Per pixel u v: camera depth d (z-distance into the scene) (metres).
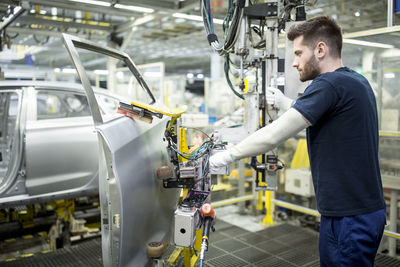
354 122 1.37
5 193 3.09
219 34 7.59
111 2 4.04
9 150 4.21
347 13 5.07
